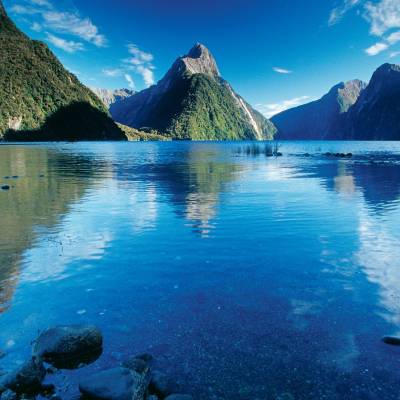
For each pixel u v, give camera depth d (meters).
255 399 3.65
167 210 12.91
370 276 6.73
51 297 5.92
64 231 10.05
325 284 6.38
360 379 3.91
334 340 4.61
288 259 7.70
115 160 43.94
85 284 6.44
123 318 5.22
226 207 13.42
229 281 6.53
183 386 3.84
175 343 4.59
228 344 4.55
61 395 3.72
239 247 8.54
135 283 6.47
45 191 17.70
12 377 3.81
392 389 3.76
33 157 47.69
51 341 4.41
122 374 3.77
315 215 11.98
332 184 20.23
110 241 9.07
